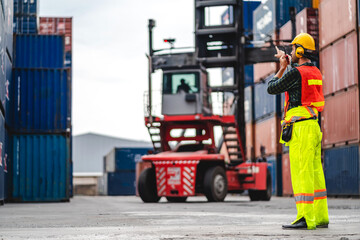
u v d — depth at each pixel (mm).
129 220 7117
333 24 22438
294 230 4898
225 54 19906
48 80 19141
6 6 16828
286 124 5211
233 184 18094
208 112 17469
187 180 16281
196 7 19875
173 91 17172
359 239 3939
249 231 4867
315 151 5254
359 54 20203
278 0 28312
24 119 18859
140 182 17156
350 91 20844
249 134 32375
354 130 20391
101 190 60531
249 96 32406
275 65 28094
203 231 4969
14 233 4953
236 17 19734
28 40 21625
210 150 16859
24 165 18641
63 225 6188
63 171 18812
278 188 27828
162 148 17719
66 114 19078
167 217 7836
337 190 21656
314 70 5262
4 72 15812
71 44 31141
